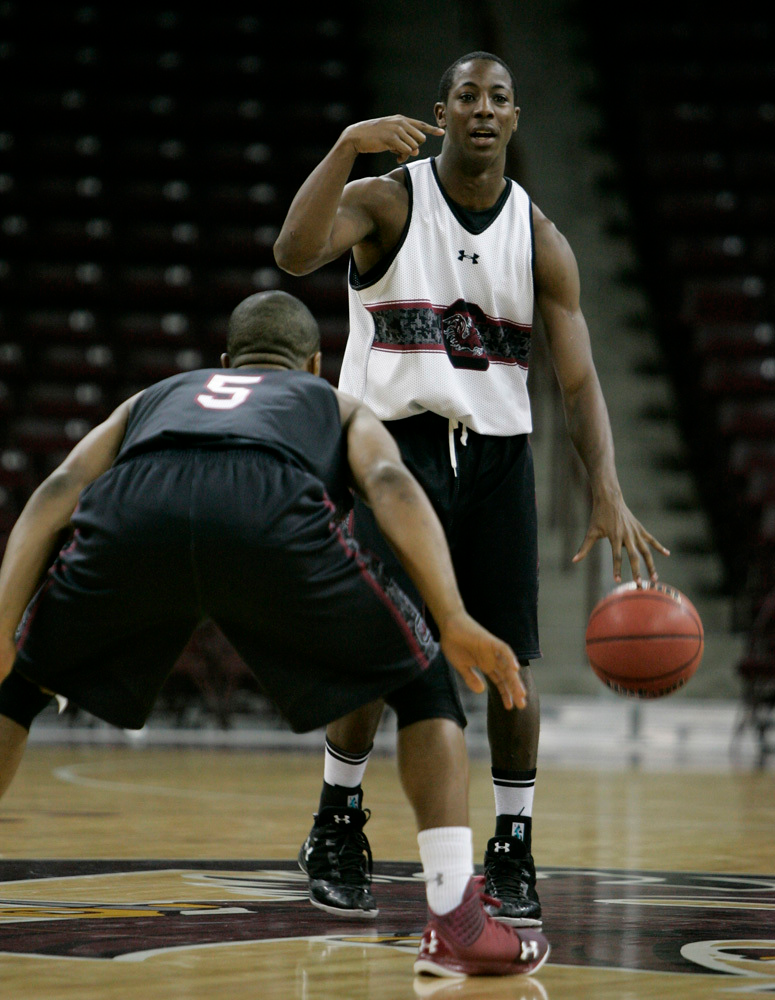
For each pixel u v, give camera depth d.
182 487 6.64
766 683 32.94
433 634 8.62
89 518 6.71
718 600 39.75
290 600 6.50
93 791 18.48
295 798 17.75
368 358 8.95
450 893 6.43
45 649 6.69
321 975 6.31
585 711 34.34
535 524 9.16
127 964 6.45
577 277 9.46
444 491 8.81
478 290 8.95
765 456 39.31
